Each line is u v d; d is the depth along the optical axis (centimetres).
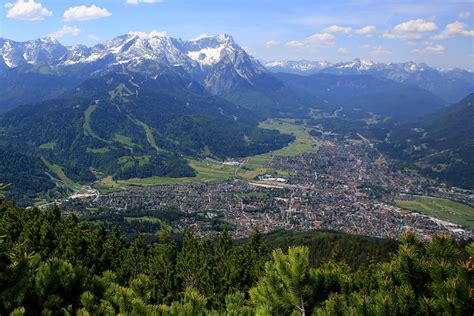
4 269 1457
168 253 4931
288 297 1430
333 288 1466
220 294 3794
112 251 5072
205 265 4397
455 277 1091
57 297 1495
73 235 4147
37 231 4047
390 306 1159
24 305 1469
